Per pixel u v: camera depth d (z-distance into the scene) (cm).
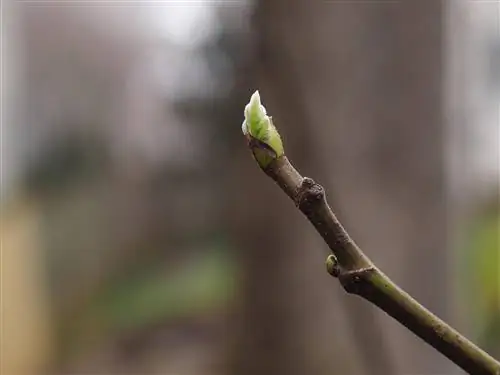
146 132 179
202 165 128
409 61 60
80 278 186
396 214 61
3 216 187
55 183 193
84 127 191
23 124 191
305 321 63
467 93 76
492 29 84
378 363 53
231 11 61
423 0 60
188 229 179
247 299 66
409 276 62
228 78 66
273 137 19
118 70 187
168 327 174
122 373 168
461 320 70
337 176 58
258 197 65
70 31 188
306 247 63
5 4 185
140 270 186
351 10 58
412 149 61
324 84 57
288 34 56
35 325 179
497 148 90
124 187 188
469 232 119
